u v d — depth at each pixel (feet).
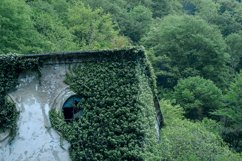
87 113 53.62
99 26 177.58
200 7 269.03
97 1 219.82
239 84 137.90
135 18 227.61
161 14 253.65
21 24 116.16
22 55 54.95
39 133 53.88
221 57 190.39
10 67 54.90
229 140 132.26
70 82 55.11
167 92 177.99
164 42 196.95
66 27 172.24
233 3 268.62
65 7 184.34
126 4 248.73
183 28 195.42
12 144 53.47
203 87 163.02
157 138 68.74
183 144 71.97
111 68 55.11
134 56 55.52
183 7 282.15
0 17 109.60
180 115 136.26
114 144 52.29
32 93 54.80
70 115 55.06
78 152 52.70
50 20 151.23
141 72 58.59
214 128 135.13
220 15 244.63
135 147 51.90
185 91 161.17
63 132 53.67
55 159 53.26
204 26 196.95
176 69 184.55
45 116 54.34
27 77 55.21
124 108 53.21
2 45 107.65
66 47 145.28
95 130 52.95
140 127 52.65
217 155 73.15
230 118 140.87
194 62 190.70
